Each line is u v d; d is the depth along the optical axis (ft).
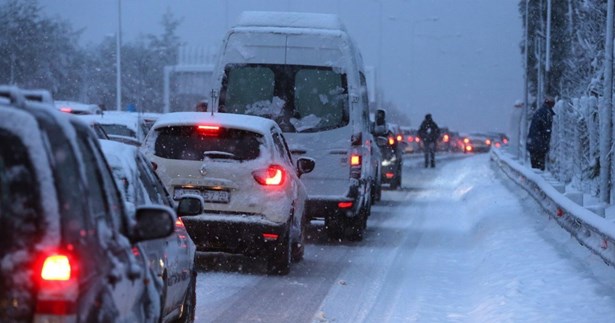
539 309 58.75
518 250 86.07
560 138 155.63
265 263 85.61
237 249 77.41
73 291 26.22
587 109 132.16
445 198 174.81
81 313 26.58
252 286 73.67
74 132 29.07
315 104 98.37
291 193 79.05
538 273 71.82
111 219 31.22
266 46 98.89
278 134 82.89
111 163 44.37
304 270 82.89
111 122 129.39
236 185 76.54
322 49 98.63
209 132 77.87
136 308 33.22
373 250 98.17
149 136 78.28
